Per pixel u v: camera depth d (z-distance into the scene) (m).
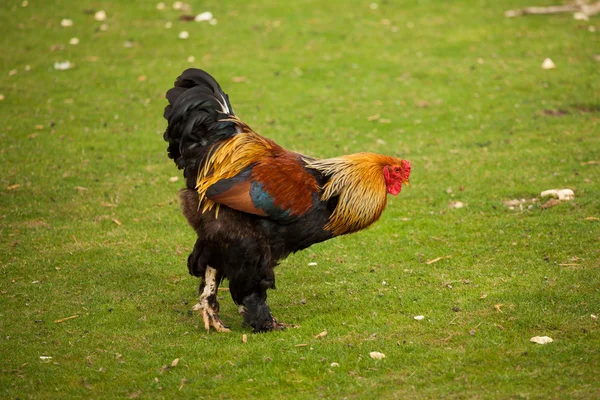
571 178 11.51
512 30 19.73
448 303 7.96
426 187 11.73
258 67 17.59
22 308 8.05
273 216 7.04
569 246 9.26
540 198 10.89
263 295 7.44
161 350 7.06
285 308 8.12
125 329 7.58
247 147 7.19
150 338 7.35
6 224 10.51
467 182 11.78
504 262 9.00
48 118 14.82
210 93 7.45
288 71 17.41
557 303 7.73
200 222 7.24
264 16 21.19
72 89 16.33
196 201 7.30
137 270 9.18
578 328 7.12
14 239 10.02
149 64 17.75
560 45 18.47
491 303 7.88
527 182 11.52
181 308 8.18
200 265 7.46
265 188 6.97
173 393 6.26
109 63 17.83
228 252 7.15
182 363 6.76
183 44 19.05
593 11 20.83
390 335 7.23
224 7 21.92
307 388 6.26
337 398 6.05
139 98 15.96
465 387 6.09
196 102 7.29
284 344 7.08
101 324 7.69
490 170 12.18
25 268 9.12
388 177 7.68
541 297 7.90
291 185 7.07
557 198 10.74
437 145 13.48
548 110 14.88
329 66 17.67
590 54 17.78
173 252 9.77
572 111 14.78
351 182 7.34
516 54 18.08
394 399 5.97
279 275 9.06
